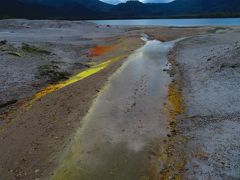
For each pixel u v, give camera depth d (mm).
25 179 14750
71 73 34594
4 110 23516
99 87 26734
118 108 22297
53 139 18094
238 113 20109
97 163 15523
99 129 18906
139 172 14875
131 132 18703
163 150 16750
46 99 24859
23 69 32531
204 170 14648
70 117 20750
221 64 30141
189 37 60125
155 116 21125
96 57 44500
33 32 82125
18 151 17281
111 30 90062
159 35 66062
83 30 90562
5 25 97562
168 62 37906
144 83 28719
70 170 14984
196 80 28125
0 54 36031
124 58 40312
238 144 16469
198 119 20125
